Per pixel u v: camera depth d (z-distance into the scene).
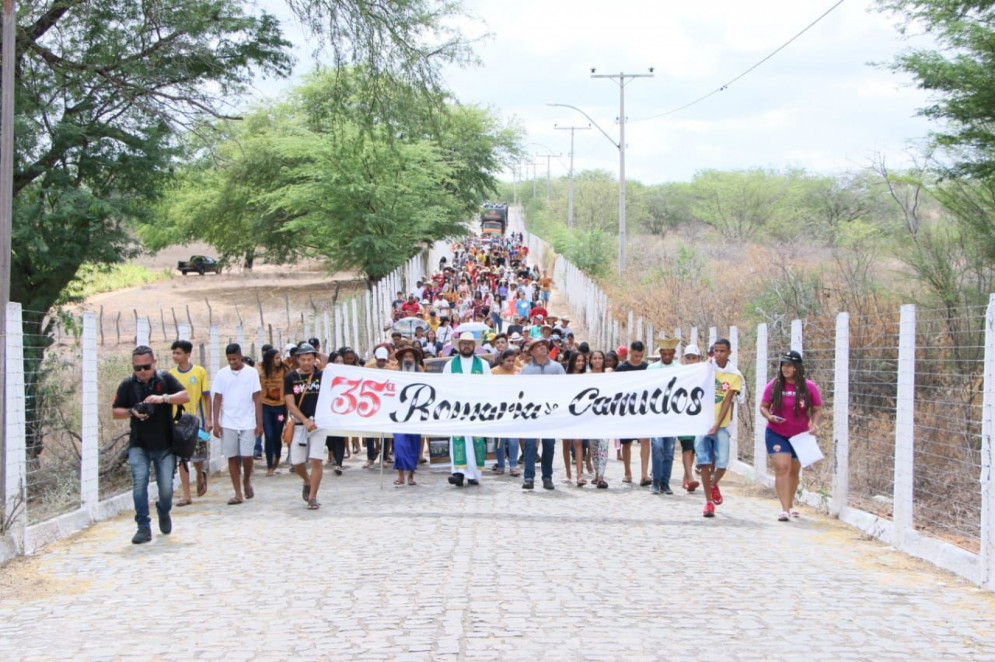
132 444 10.02
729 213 65.81
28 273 17.77
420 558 8.95
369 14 17.20
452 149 46.38
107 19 16.89
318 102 23.70
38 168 16.80
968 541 9.98
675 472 15.76
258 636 6.70
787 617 7.18
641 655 6.27
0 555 8.95
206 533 10.34
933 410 11.91
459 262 54.62
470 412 12.66
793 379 11.08
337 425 12.27
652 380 12.22
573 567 8.62
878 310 17.97
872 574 8.59
